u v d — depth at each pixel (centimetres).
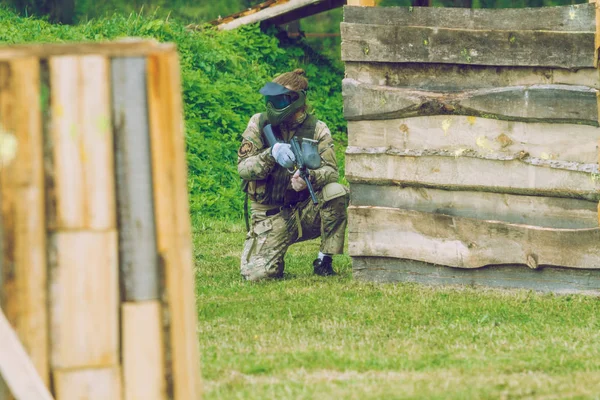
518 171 2111
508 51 2097
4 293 902
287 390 1304
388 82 2284
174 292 921
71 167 902
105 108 902
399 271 2334
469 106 2153
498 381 1352
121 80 902
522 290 2145
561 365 1473
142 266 916
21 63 889
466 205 2209
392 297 2148
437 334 1761
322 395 1273
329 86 6200
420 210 2280
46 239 904
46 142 898
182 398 927
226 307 2048
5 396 911
